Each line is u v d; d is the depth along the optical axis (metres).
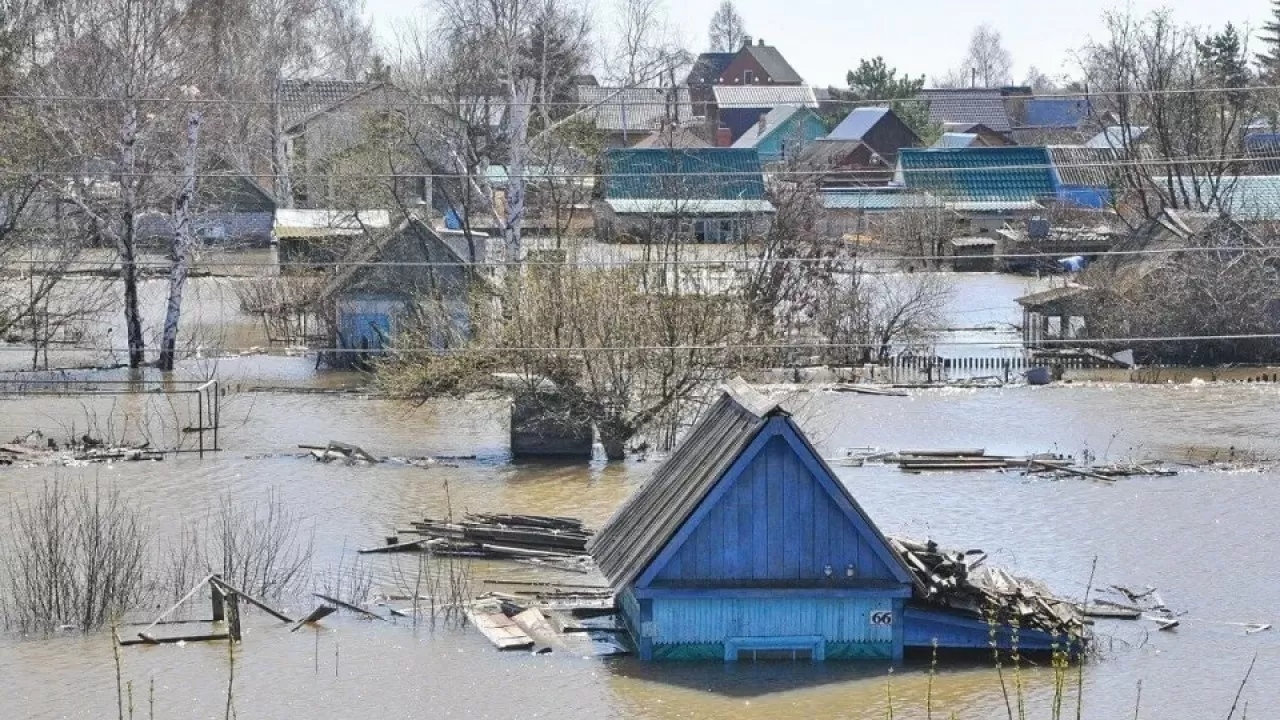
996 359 125.00
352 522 78.75
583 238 125.94
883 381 121.25
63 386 115.94
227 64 164.62
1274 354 129.38
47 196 128.62
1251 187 166.00
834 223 192.75
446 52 131.50
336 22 192.25
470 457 94.75
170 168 138.38
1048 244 184.62
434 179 142.88
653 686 55.59
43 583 65.69
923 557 59.50
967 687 55.38
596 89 176.50
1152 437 100.88
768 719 52.56
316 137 171.12
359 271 123.00
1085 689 55.81
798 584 56.53
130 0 118.94
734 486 56.22
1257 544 75.56
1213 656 59.81
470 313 98.00
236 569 67.12
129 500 82.56
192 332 138.88
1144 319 129.88
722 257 133.38
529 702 54.66
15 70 120.12
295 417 106.50
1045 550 74.56
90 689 56.09
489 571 70.69
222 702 54.94
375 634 61.84
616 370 92.62
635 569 56.47
